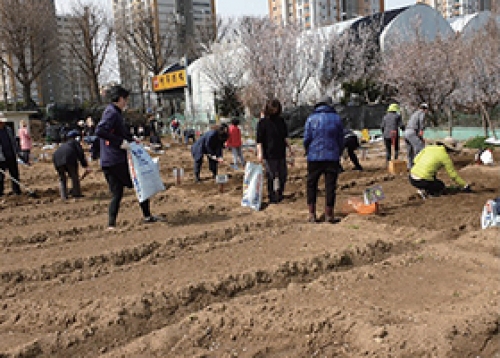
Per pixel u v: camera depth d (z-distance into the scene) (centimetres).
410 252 539
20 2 4191
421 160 808
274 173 832
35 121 3538
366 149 1605
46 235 705
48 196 1062
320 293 443
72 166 995
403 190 906
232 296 461
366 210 737
